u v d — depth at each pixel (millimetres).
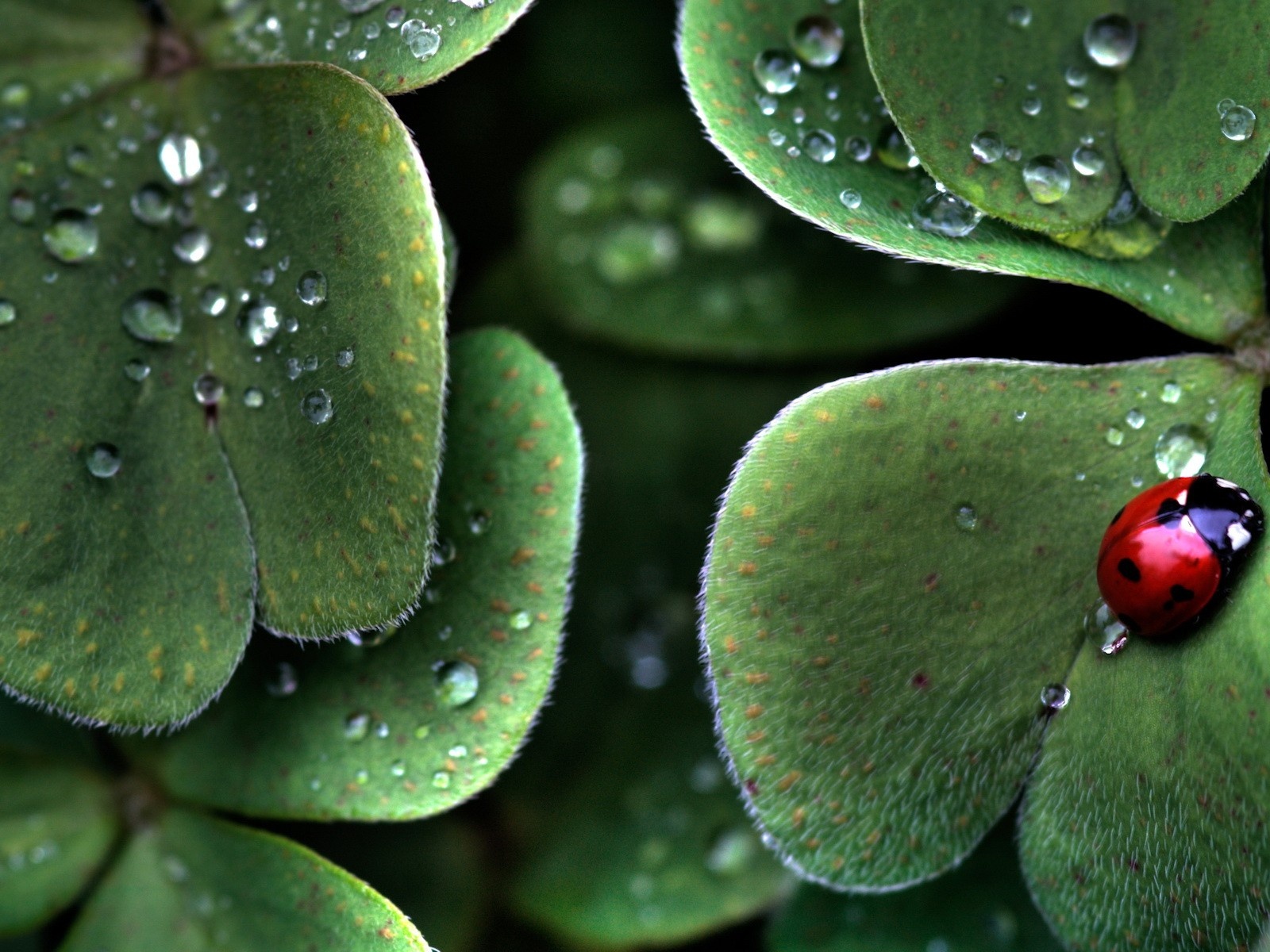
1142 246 166
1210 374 167
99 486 164
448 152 194
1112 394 166
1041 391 165
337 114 162
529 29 193
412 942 165
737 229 189
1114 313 183
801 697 163
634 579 189
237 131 165
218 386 164
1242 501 161
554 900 181
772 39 165
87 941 172
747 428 190
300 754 167
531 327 192
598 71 194
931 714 164
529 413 166
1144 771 163
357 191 161
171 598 163
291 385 163
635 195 191
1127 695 164
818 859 164
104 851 174
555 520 165
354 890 167
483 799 184
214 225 166
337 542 162
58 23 169
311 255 162
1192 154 164
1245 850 161
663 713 185
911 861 165
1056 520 165
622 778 184
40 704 162
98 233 167
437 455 159
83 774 175
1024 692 165
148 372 165
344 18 166
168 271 166
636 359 191
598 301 190
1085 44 164
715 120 164
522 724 164
